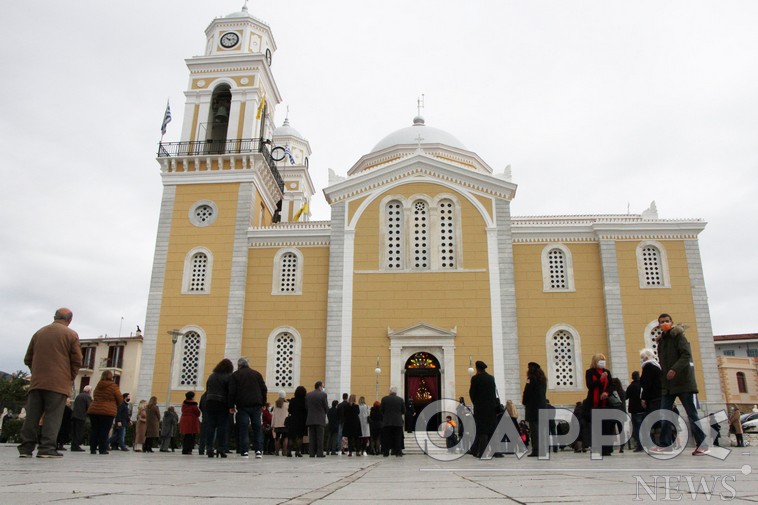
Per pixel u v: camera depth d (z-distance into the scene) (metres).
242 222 37.50
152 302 36.34
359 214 35.78
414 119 46.97
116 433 22.58
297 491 5.32
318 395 19.39
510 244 34.56
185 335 35.78
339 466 12.09
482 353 32.75
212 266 36.75
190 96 41.00
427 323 33.22
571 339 34.47
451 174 36.00
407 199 35.81
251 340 35.44
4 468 7.65
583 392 33.38
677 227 35.38
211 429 15.79
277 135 58.56
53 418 10.71
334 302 34.19
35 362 10.75
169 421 23.67
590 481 6.25
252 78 41.22
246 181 38.41
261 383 15.74
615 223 35.38
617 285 34.69
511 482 6.37
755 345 63.41
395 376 32.59
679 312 34.28
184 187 38.72
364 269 34.72
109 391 15.96
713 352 33.47
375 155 43.28
